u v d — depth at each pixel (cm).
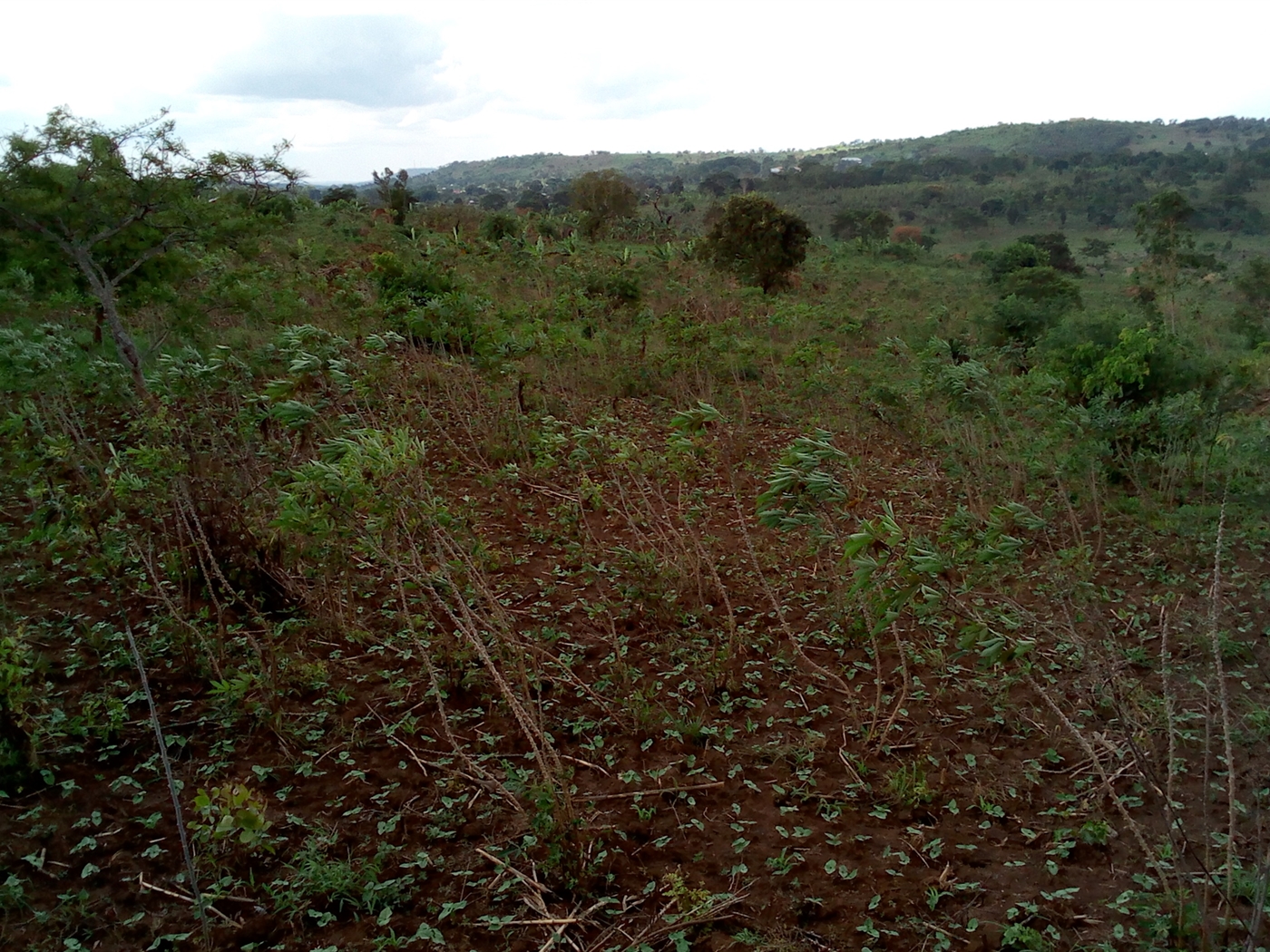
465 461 859
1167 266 2473
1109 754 435
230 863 361
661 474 745
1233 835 333
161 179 805
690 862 371
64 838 370
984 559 463
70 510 527
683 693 495
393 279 1312
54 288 847
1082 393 1060
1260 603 620
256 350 899
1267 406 1071
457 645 505
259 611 536
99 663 488
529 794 394
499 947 327
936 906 347
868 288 2712
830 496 446
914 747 457
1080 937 331
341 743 441
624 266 1969
